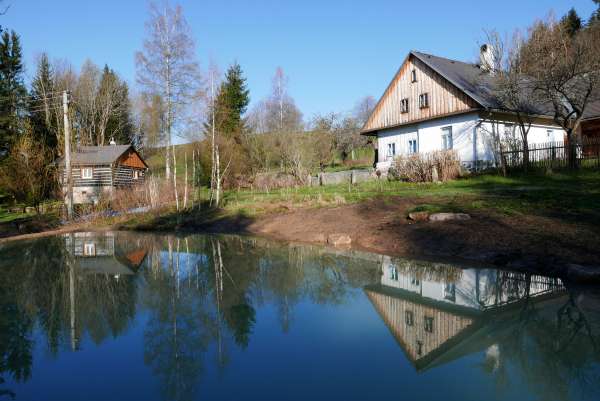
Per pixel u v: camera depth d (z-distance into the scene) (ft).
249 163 86.99
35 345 12.85
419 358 11.22
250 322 14.64
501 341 12.09
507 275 19.43
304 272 22.61
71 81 121.70
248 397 9.24
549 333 12.44
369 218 35.29
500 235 24.63
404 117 73.87
